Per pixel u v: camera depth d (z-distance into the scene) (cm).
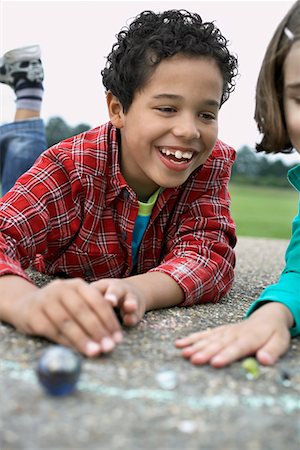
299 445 82
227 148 176
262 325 120
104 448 78
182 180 154
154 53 146
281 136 146
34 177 157
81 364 94
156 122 147
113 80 159
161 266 152
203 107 148
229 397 95
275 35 142
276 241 336
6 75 235
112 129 164
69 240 164
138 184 163
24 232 151
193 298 150
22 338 115
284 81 141
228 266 162
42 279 174
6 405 87
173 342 119
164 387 97
